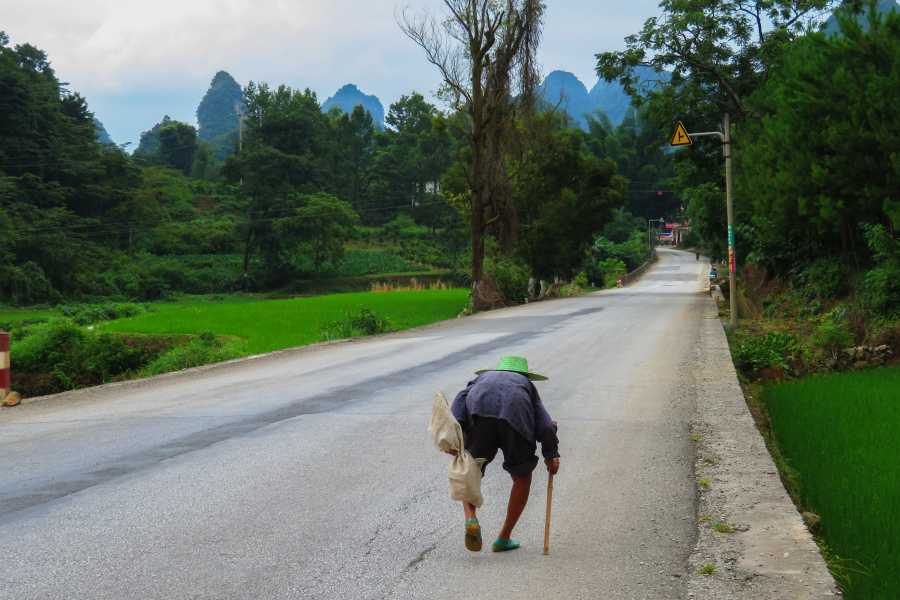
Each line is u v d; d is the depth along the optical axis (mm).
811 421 8398
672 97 36531
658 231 149750
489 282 35312
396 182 146750
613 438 7305
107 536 4590
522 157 37406
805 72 18766
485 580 3852
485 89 35000
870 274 18047
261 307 34125
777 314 25891
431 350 16094
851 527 4473
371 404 9406
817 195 18969
